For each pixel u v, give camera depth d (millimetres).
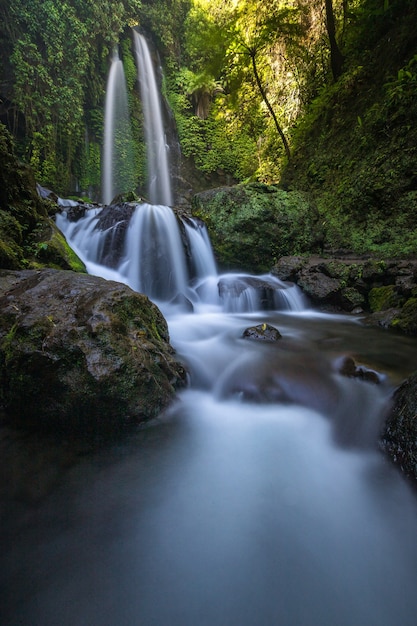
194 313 6188
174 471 2234
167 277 7102
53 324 2615
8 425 2568
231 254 7820
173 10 21016
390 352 3855
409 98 7406
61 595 1488
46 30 12188
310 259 7668
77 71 13453
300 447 2512
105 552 1678
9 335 2668
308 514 1932
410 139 7184
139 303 3109
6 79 11406
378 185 7406
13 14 11383
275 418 2852
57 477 2131
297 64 13039
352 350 3945
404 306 4863
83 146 15719
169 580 1563
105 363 2469
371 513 1929
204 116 22156
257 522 1876
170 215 7480
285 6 12633
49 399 2482
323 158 9797
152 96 20062
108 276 6441
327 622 1413
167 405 2764
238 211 7949
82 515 1879
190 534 1797
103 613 1430
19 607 1441
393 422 2299
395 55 8445
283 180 11422
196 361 3684
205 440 2561
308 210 8266
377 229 7270
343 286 6211
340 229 7973
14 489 2023
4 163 5387
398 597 1506
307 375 3352
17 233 5043
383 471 2174
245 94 15703
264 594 1515
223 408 3027
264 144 16781
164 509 1947
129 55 18516
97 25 14945
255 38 12047
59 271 3514
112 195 17609
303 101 12844
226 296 6406
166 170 20578
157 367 2836
